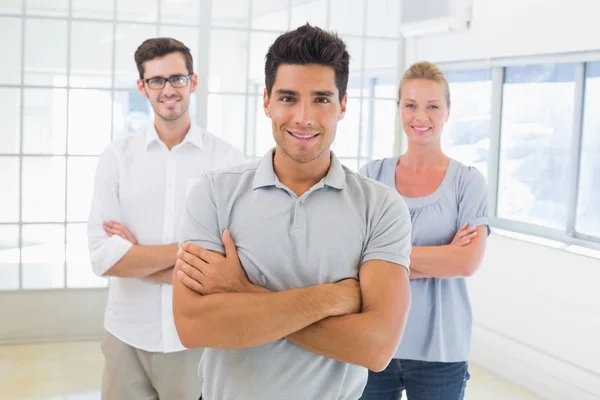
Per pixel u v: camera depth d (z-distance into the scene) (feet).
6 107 16.35
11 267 16.74
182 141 8.53
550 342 14.69
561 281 14.40
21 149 16.51
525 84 16.19
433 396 8.14
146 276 8.15
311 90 5.07
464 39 17.15
